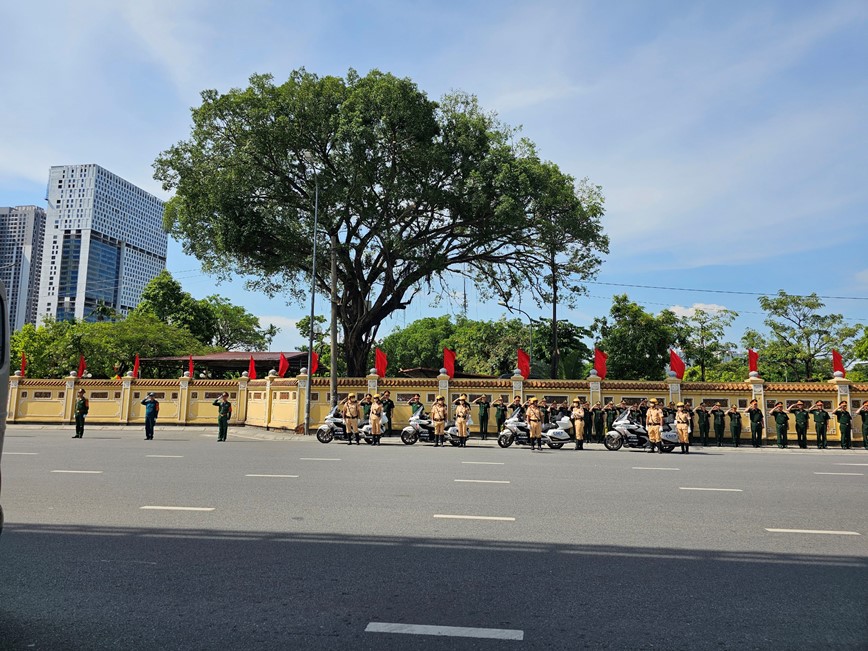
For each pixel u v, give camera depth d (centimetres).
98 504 883
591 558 629
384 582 544
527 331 4241
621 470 1359
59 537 692
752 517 842
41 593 508
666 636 432
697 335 4050
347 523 772
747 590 533
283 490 1015
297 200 2938
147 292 5425
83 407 2219
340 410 2195
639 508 896
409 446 2020
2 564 588
